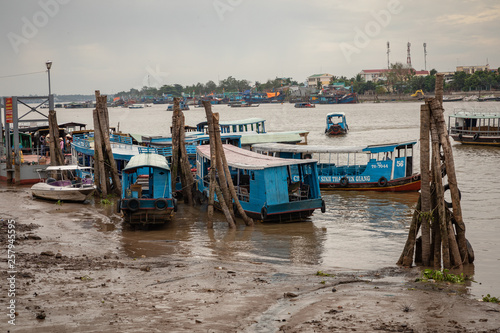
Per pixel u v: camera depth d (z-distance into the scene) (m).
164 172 27.86
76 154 41.28
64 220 27.20
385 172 36.81
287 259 20.75
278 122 126.19
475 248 22.31
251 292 15.73
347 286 16.73
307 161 28.50
